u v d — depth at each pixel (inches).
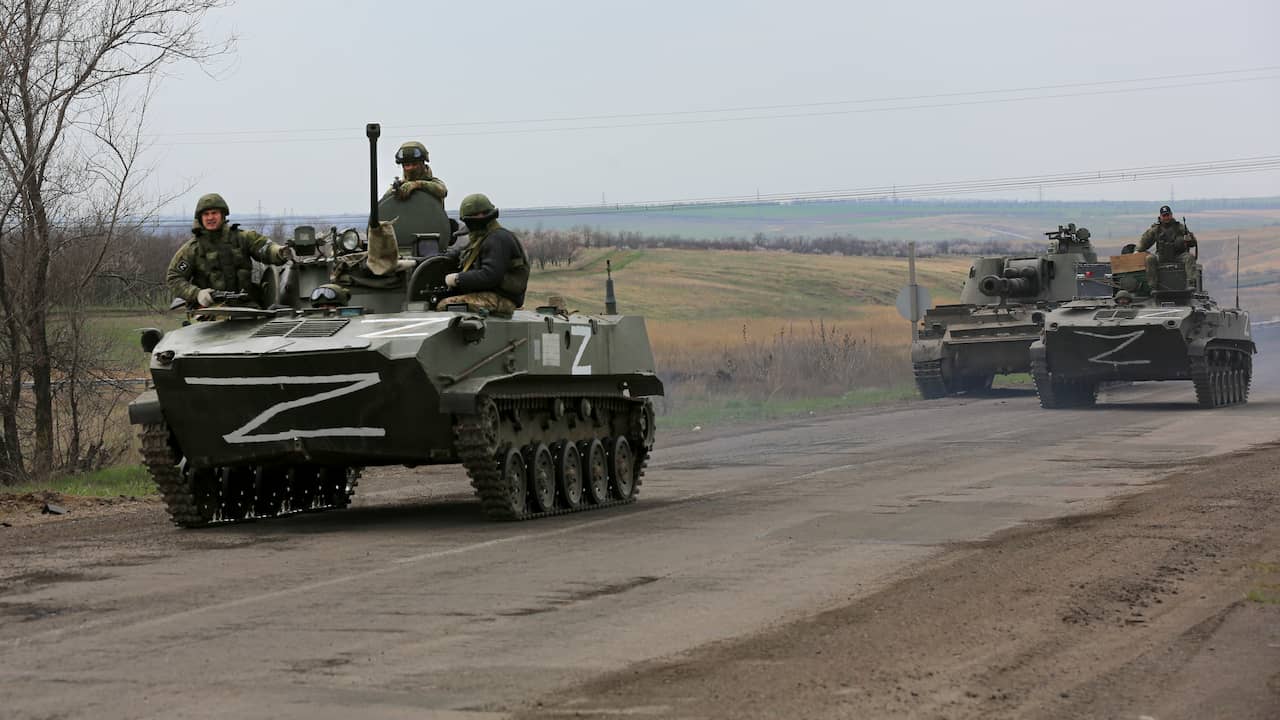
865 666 357.1
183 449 690.2
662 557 540.7
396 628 407.8
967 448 1049.5
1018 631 398.6
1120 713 315.6
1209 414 1390.3
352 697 328.5
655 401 1669.5
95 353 1036.5
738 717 310.5
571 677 346.3
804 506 708.0
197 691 335.6
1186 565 506.9
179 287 735.7
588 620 417.4
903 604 438.0
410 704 321.7
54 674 355.3
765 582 480.1
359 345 639.8
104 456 1042.7
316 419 665.0
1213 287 5019.7
